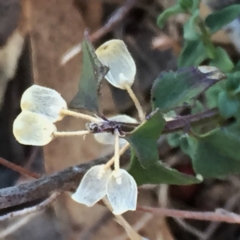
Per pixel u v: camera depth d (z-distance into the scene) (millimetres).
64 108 57
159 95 57
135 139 51
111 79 60
